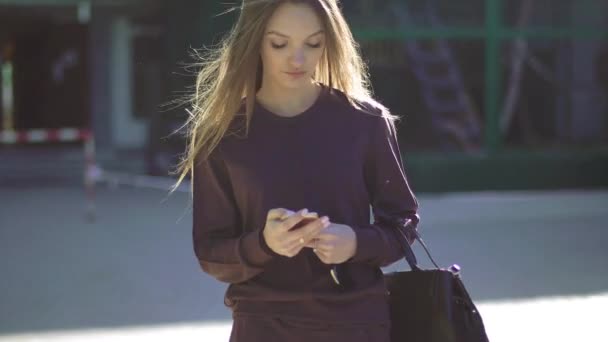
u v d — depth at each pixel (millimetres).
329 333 6992
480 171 35438
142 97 49250
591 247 24828
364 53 35188
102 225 28641
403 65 36062
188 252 24297
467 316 7230
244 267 6895
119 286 20703
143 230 27656
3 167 42500
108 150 48219
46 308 18953
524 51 39312
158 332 17125
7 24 53156
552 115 39844
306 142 7086
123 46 48688
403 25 35312
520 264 22656
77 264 22969
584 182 36469
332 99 7242
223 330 17219
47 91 54688
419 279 7254
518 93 39344
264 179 7020
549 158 36062
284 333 7027
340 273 7055
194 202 7336
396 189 7355
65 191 37188
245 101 7230
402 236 7230
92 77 48500
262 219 7039
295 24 6992
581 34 37281
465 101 37250
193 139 7309
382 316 7145
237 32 7184
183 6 36469
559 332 16891
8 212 31625
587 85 39969
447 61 36969
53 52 54125
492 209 31234
